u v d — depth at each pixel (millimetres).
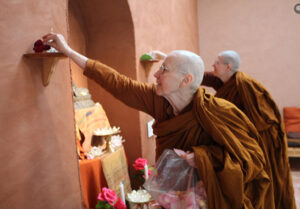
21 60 1246
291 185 2053
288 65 4832
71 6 2330
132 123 2490
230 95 2283
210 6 5012
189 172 1367
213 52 5082
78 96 2234
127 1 2238
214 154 1328
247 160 1303
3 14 1163
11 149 1208
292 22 4746
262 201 1429
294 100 4871
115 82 1528
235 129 1363
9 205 1202
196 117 1370
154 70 2859
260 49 4902
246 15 4898
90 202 1970
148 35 2668
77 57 1476
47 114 1400
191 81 1359
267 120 2074
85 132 2166
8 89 1190
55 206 1455
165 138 1460
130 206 2152
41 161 1365
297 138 4391
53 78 1439
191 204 1329
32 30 1304
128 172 2543
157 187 1399
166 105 1502
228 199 1296
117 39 2422
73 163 1606
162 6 3064
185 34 4062
